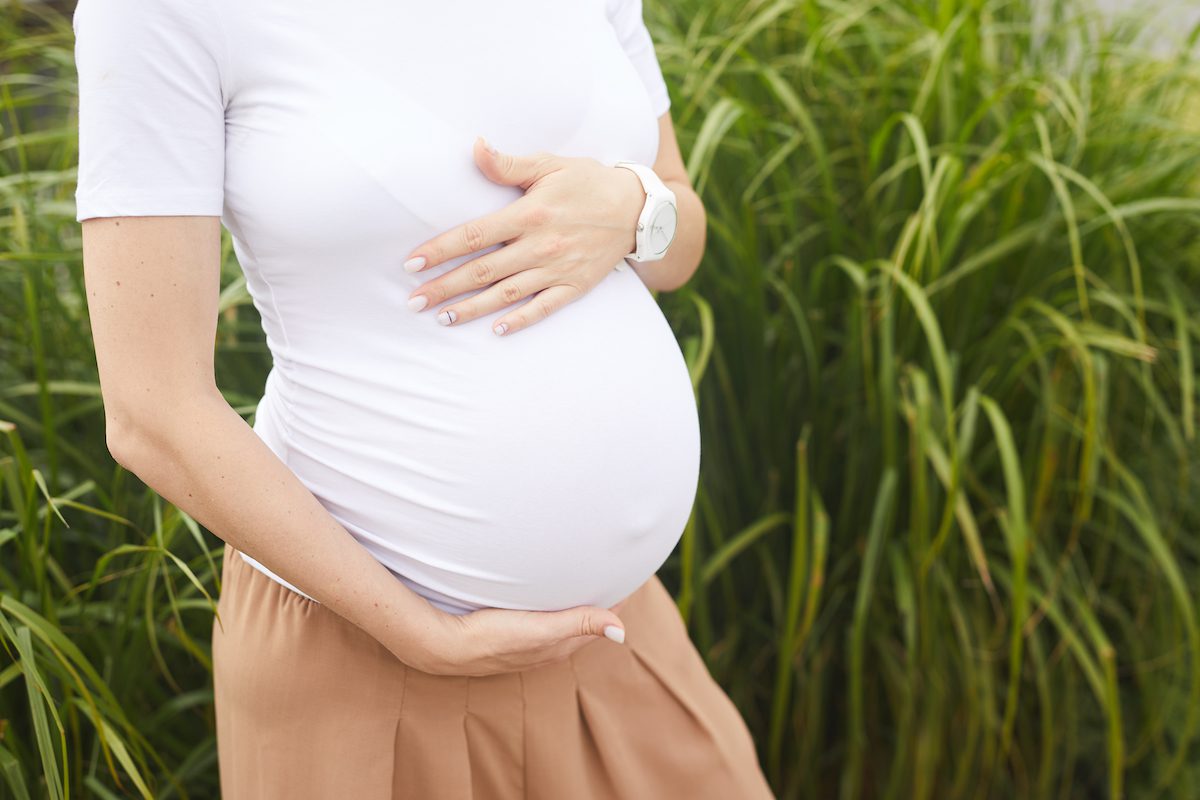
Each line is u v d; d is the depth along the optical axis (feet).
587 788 3.63
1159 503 5.94
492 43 3.02
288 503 2.85
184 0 2.60
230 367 5.21
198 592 4.83
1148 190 5.76
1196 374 5.98
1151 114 6.01
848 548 5.81
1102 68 6.09
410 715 3.28
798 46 6.41
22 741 4.29
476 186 2.99
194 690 5.08
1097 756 6.03
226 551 3.60
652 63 3.87
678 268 3.95
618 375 3.24
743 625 5.97
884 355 5.03
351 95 2.83
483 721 3.37
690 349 5.10
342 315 2.99
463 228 2.94
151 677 4.78
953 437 4.74
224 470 2.75
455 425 3.01
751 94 6.11
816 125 6.04
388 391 3.02
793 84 6.08
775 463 5.86
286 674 3.25
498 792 3.48
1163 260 6.02
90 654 4.52
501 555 3.12
